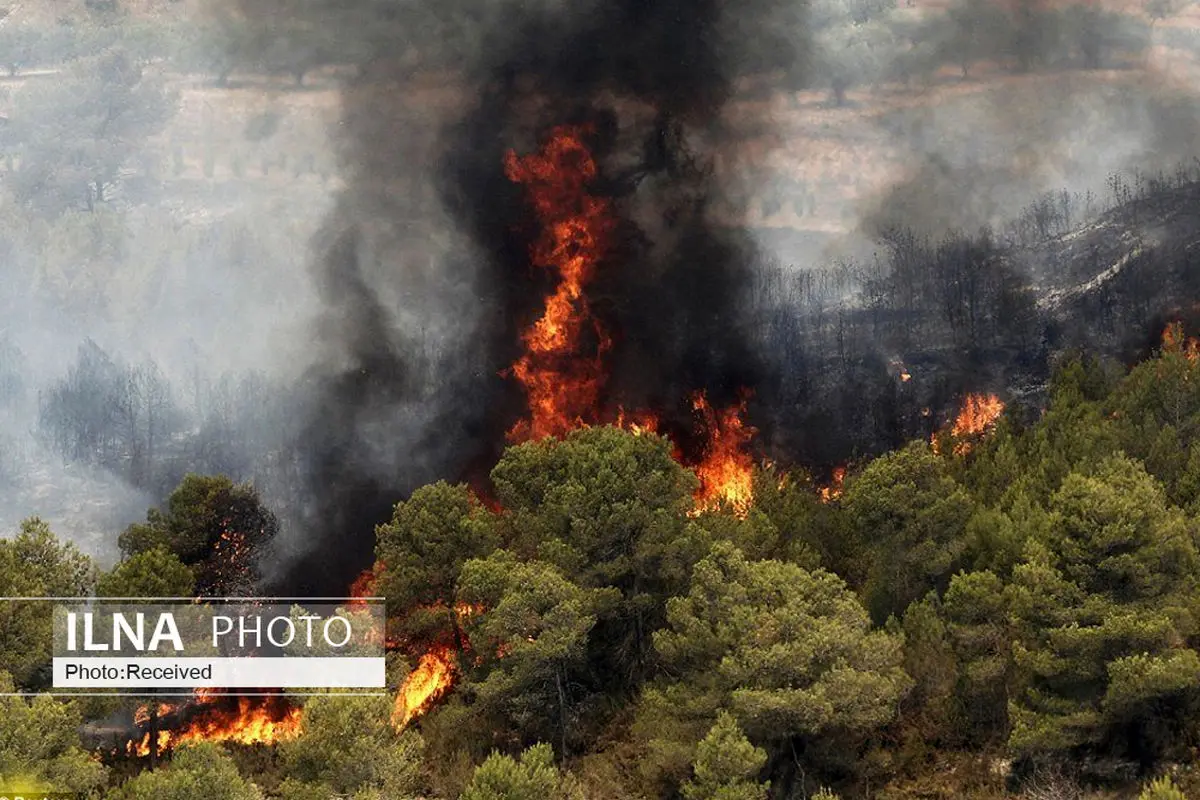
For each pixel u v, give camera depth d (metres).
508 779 46.72
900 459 60.16
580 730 58.72
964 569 60.12
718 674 51.69
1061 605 50.59
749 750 47.62
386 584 62.66
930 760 53.97
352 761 49.44
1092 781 50.66
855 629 52.22
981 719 54.28
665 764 51.66
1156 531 50.81
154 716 59.06
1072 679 50.16
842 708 50.22
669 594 60.91
